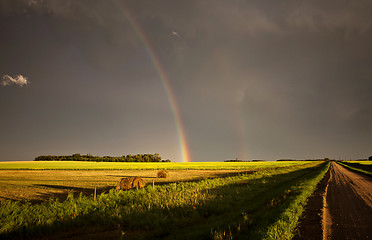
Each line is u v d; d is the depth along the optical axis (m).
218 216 9.89
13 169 60.97
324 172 34.62
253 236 6.18
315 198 12.86
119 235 7.75
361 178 26.72
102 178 36.59
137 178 23.31
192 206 11.04
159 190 17.53
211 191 16.20
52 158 139.25
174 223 8.84
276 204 10.68
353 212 9.46
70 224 9.10
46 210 10.36
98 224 9.16
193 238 6.89
